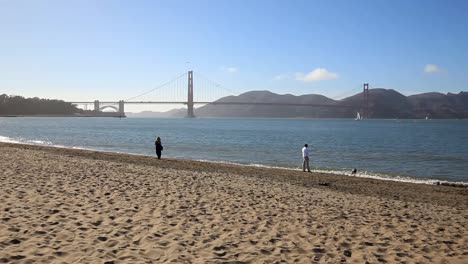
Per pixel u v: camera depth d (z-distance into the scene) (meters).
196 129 79.31
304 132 70.12
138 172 14.37
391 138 54.22
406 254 6.08
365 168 23.39
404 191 14.60
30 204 7.77
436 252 6.30
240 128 87.25
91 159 19.48
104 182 11.10
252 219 7.69
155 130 72.56
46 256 5.11
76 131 64.81
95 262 4.99
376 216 8.78
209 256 5.48
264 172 18.58
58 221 6.70
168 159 23.08
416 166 24.59
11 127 76.38
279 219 7.81
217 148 35.38
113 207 7.95
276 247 6.04
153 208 8.09
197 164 20.89
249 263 5.33
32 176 11.46
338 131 76.00
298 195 11.15
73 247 5.49
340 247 6.25
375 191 14.27
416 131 78.56
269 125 113.56
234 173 17.59
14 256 5.02
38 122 113.81
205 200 9.30
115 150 32.38
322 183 15.41
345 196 11.88
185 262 5.20
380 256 5.91
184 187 11.11
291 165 23.80
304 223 7.61
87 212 7.43
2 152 20.31
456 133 70.56
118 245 5.69
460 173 21.84
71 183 10.57
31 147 27.22
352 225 7.72
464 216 9.66
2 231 5.97
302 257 5.67
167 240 6.05
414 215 9.26
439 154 32.06
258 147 36.94
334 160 27.14
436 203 12.41
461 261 5.88
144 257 5.30
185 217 7.52
